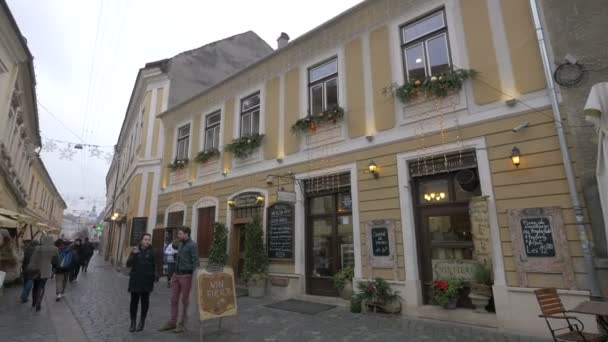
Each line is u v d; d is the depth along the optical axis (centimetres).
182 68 1772
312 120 959
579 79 583
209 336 575
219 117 1348
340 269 868
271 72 1152
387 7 878
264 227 1039
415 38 823
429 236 736
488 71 695
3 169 1258
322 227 930
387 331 593
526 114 634
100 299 920
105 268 1867
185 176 1429
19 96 1349
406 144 779
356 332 589
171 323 613
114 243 2234
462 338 546
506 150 645
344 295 809
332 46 983
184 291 615
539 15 642
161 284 1211
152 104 1717
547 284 561
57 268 900
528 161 616
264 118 1135
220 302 584
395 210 766
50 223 4147
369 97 868
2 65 1077
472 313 628
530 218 592
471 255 678
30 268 793
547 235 571
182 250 634
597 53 578
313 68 1038
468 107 707
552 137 600
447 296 652
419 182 772
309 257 938
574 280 538
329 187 912
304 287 915
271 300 893
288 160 1024
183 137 1519
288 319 686
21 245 1358
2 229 1076
